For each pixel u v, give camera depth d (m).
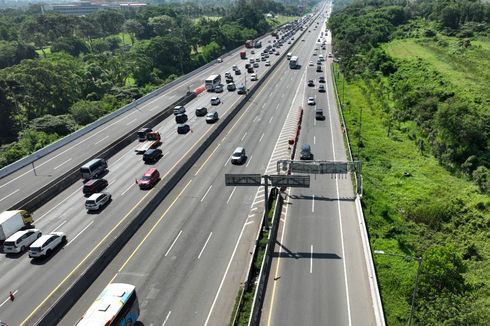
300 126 101.06
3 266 51.72
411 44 195.50
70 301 44.31
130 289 40.47
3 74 113.12
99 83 136.88
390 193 72.88
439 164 88.56
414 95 117.31
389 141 98.25
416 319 43.50
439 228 64.56
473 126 90.12
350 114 112.94
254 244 54.16
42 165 81.00
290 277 48.06
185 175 75.25
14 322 42.12
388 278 49.12
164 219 60.62
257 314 42.44
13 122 107.81
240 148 82.88
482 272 54.12
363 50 181.50
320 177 74.56
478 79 130.12
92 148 88.38
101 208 64.62
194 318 42.06
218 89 132.00
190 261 51.00
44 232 58.62
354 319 41.91
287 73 160.88
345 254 52.38
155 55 169.75
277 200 64.12
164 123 105.62
